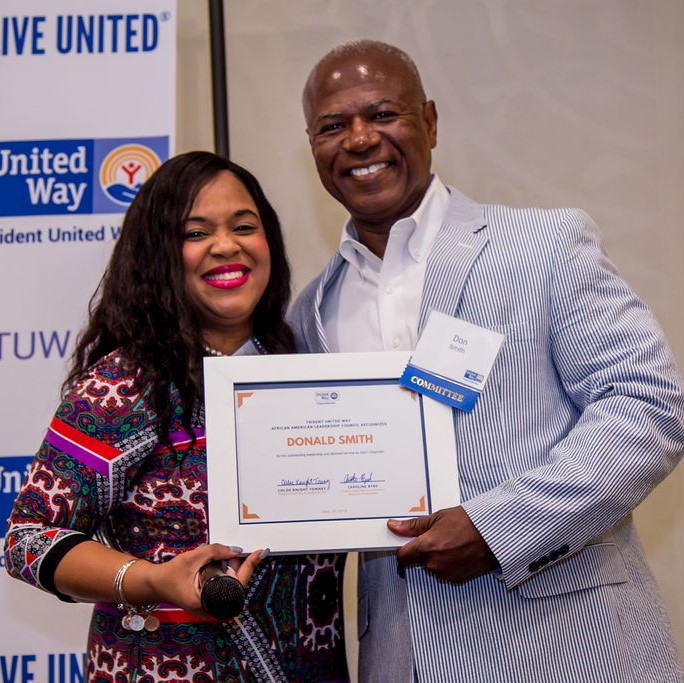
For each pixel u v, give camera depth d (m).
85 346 1.67
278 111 2.82
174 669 1.46
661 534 2.76
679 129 2.81
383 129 1.74
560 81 2.82
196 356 1.57
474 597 1.50
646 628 1.53
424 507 1.47
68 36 2.33
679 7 2.83
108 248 2.26
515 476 1.50
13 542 1.44
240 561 1.45
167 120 2.30
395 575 1.59
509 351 1.55
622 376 1.48
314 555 1.59
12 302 2.25
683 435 1.47
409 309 1.74
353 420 1.50
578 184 2.81
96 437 1.48
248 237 1.65
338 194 1.82
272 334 1.79
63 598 1.46
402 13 2.84
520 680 1.46
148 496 1.51
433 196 1.81
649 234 2.79
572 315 1.54
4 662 2.18
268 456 1.49
